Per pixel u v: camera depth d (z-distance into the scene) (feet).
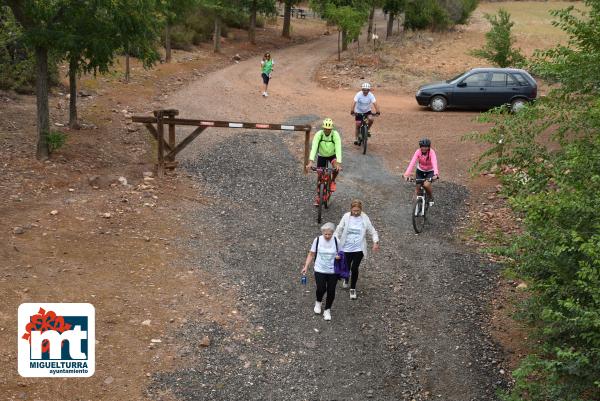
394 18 141.79
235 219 36.94
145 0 43.86
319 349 24.21
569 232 18.30
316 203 38.40
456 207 40.29
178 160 48.14
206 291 27.78
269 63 76.43
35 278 26.58
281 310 26.89
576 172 21.04
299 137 56.90
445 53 107.34
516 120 25.96
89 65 44.93
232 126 44.09
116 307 25.41
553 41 117.19
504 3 190.08
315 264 26.16
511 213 37.86
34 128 52.11
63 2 40.88
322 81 91.30
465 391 22.06
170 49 103.86
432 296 28.73
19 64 63.26
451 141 56.70
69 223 32.73
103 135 53.42
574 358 17.29
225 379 21.89
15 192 36.32
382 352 24.29
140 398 20.39
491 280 30.42
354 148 54.34
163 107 67.67
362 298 28.37
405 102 78.02
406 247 33.96
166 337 23.90
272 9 138.10
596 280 16.52
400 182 45.55
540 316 20.88
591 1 28.35
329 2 116.67
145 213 35.83
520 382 18.52
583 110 25.93
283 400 21.07
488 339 25.29
